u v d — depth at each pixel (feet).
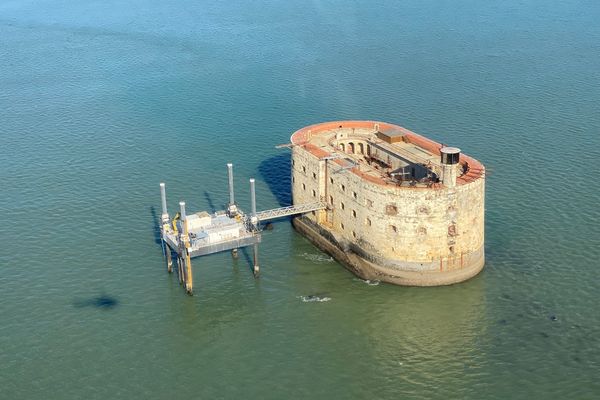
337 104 559.38
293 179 387.96
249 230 345.92
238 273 352.49
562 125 504.43
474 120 519.19
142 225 393.91
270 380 283.59
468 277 337.52
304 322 316.60
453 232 327.06
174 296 335.26
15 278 346.54
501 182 426.51
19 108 566.36
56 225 393.50
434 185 323.78
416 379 282.15
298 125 521.24
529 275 340.59
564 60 647.56
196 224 346.54
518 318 312.71
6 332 310.45
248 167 459.32
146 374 287.48
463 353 294.46
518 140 482.69
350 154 383.65
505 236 372.17
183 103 569.64
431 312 319.06
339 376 285.02
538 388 274.57
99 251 369.50
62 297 333.62
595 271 342.03
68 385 281.74
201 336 309.01
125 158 474.08
